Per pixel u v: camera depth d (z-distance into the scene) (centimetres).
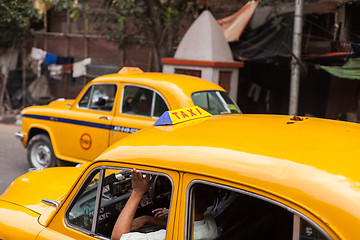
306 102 1098
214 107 593
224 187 195
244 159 198
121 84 614
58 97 1442
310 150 201
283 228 204
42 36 1462
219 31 950
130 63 1359
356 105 984
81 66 1385
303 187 176
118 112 610
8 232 273
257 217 217
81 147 649
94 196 258
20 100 1446
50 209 281
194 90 580
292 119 270
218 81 902
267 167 190
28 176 343
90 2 1341
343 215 163
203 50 923
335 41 838
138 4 1084
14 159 832
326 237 164
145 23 1122
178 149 222
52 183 326
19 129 1167
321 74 1062
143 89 592
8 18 1240
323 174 179
